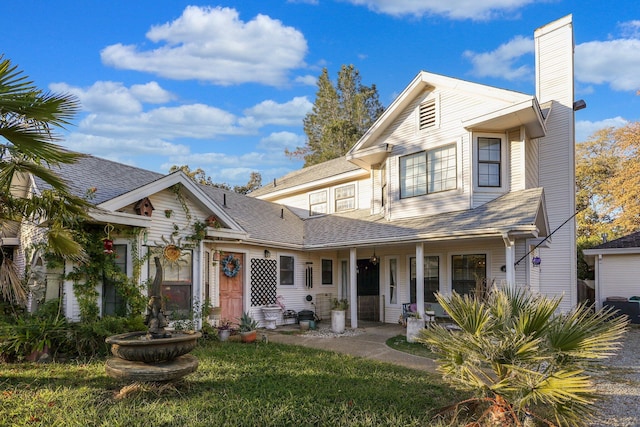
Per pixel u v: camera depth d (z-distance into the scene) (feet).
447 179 37.52
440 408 15.60
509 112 32.60
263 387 18.21
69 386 18.02
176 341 17.19
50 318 24.54
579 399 11.07
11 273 21.38
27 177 26.27
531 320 13.15
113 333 24.59
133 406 15.35
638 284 47.80
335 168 56.95
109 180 30.30
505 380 12.53
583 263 64.75
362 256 47.01
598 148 87.51
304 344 30.60
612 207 74.90
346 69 128.47
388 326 40.52
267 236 41.14
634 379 21.30
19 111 15.74
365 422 14.19
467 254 37.52
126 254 28.02
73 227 24.45
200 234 32.17
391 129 42.70
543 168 42.04
